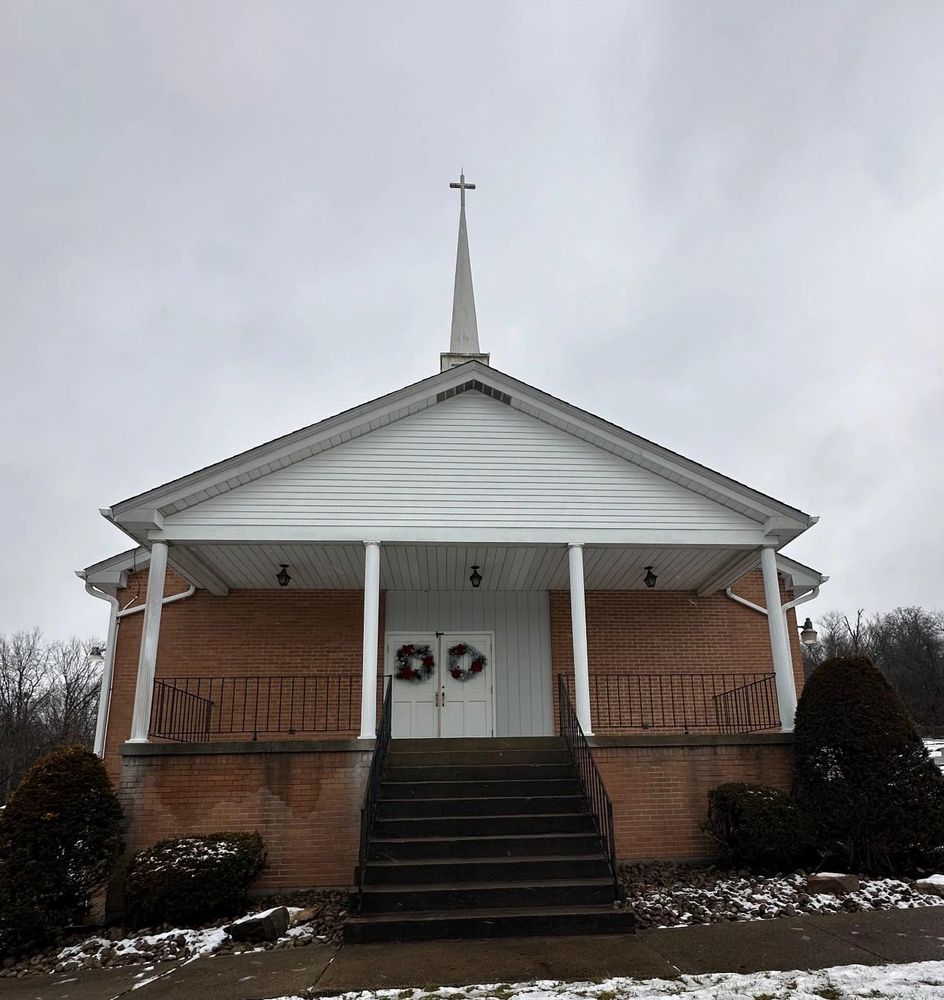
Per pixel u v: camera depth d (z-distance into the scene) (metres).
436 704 13.22
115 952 7.00
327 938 6.93
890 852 8.30
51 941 7.38
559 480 10.87
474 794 9.09
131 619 13.46
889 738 8.68
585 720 9.85
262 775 8.97
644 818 9.31
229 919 7.66
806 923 6.80
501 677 13.45
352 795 8.95
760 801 8.73
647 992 5.19
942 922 6.70
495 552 11.62
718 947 6.21
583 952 6.21
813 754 8.86
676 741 9.61
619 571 12.81
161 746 8.98
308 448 10.56
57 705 46.81
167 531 10.22
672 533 10.78
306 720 12.80
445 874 7.55
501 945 6.48
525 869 7.61
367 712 9.45
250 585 13.27
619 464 11.01
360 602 13.53
